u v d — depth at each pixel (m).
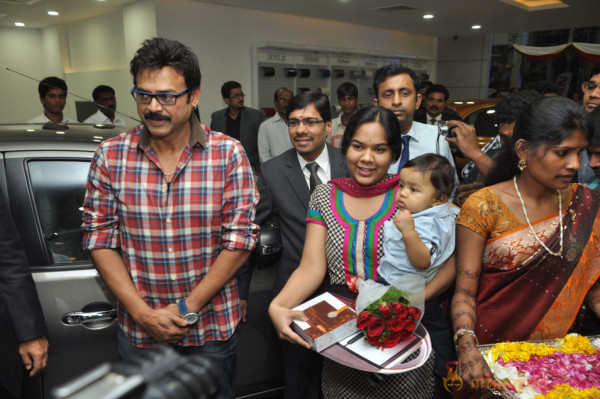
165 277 1.58
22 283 1.51
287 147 5.00
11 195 1.85
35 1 6.86
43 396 1.86
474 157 2.27
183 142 1.54
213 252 1.63
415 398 1.54
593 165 1.62
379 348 1.36
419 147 2.34
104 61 8.30
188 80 1.45
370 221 1.62
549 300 1.52
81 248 1.94
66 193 1.95
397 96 2.23
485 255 1.58
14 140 1.97
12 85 9.70
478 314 1.61
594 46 9.30
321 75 9.03
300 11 7.88
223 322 1.68
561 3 7.75
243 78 7.68
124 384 0.31
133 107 7.71
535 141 1.38
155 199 1.53
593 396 1.24
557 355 1.42
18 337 1.50
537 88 3.84
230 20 7.31
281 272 2.06
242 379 2.17
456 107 7.05
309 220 1.72
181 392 0.34
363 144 1.60
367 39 10.19
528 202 1.52
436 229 1.54
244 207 1.62
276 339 2.22
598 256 1.51
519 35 15.81
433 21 9.38
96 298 1.88
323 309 1.53
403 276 1.46
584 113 1.35
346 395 1.55
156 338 1.56
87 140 2.09
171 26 6.64
